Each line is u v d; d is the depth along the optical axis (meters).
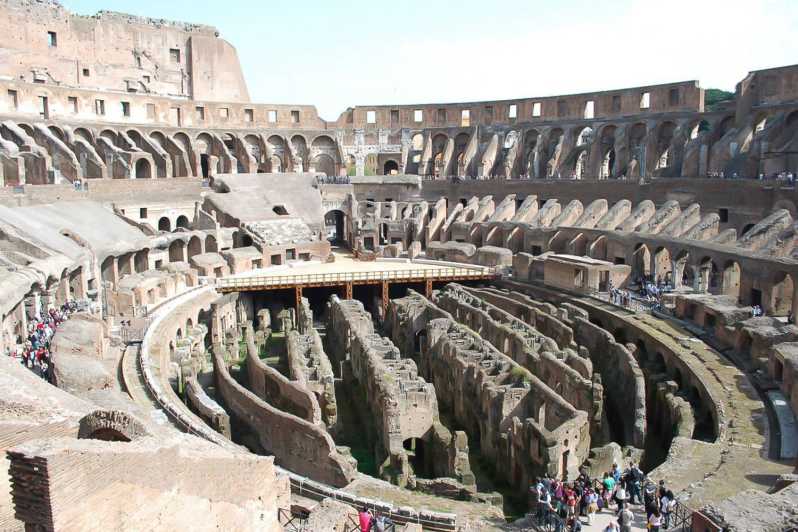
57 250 43.88
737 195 59.94
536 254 68.56
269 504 19.23
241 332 54.47
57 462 12.42
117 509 13.72
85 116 77.56
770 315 43.50
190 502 15.84
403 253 75.19
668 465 24.88
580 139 96.81
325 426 34.91
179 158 83.06
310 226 77.38
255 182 81.81
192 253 66.94
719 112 73.06
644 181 68.94
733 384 33.28
